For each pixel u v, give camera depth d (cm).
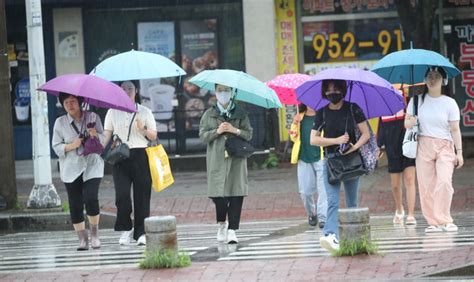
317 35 5434
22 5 5422
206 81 2978
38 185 3988
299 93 2762
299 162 3459
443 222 3148
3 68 4091
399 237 3097
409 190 3422
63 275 2555
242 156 3045
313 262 2572
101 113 5197
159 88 5419
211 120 3056
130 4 5419
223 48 5438
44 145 3981
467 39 5428
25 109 5616
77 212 3062
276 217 3978
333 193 2669
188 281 2408
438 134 3122
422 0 4972
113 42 5450
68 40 5447
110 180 5044
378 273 2406
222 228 3178
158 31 5453
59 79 2877
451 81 5422
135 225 3089
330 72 2603
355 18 5428
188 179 4906
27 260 2989
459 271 2386
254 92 2956
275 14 5416
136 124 3008
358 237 2617
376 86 2634
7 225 3916
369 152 2670
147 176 3039
